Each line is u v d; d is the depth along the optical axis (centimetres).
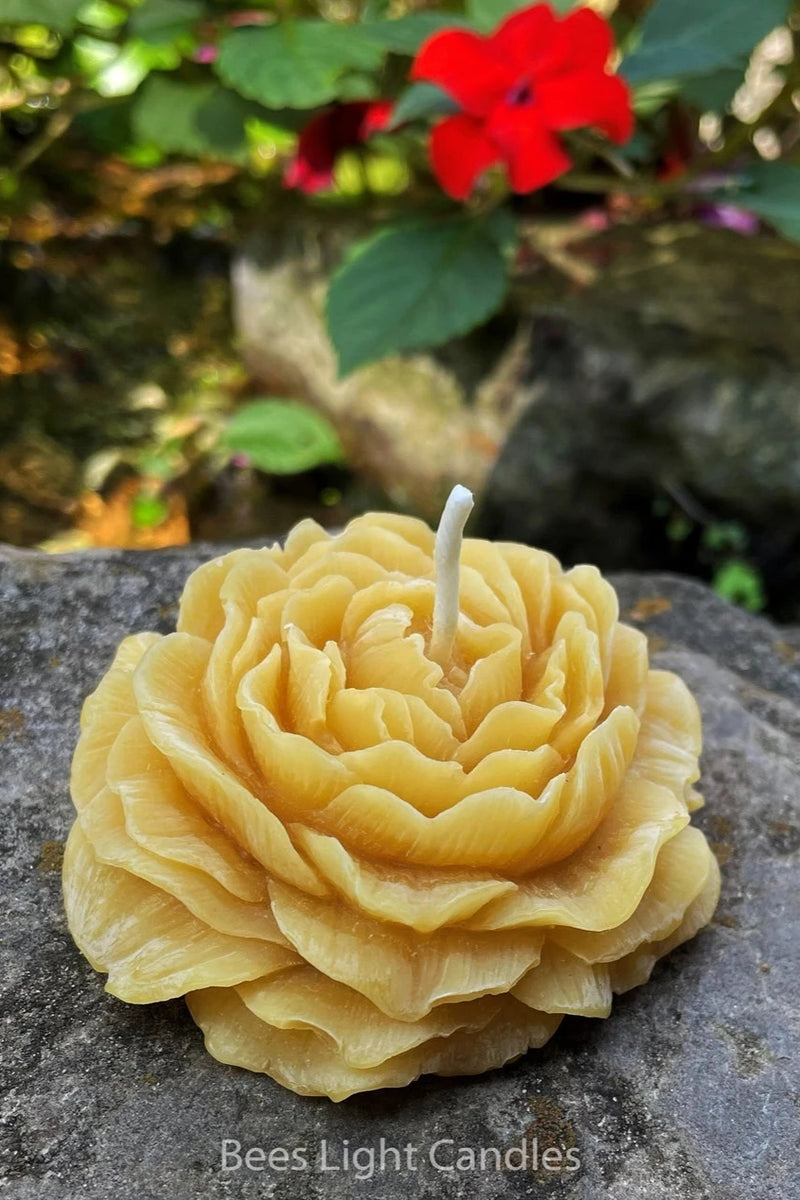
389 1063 18
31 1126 18
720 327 36
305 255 44
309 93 33
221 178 49
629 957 19
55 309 45
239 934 17
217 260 49
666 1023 19
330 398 43
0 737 22
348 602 19
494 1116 18
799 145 41
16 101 43
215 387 46
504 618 19
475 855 17
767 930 21
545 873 19
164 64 43
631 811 19
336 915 17
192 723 18
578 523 38
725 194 34
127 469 43
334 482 45
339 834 17
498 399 38
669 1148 18
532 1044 19
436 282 32
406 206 43
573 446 37
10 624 24
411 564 20
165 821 18
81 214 48
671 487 37
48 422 43
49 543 41
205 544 26
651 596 28
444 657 19
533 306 38
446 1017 18
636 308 36
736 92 35
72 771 19
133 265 48
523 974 17
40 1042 19
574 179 37
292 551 21
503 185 33
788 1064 19
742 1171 18
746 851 22
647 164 40
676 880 19
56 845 21
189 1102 18
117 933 18
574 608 20
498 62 29
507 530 39
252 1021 18
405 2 43
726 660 26
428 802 17
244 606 19
